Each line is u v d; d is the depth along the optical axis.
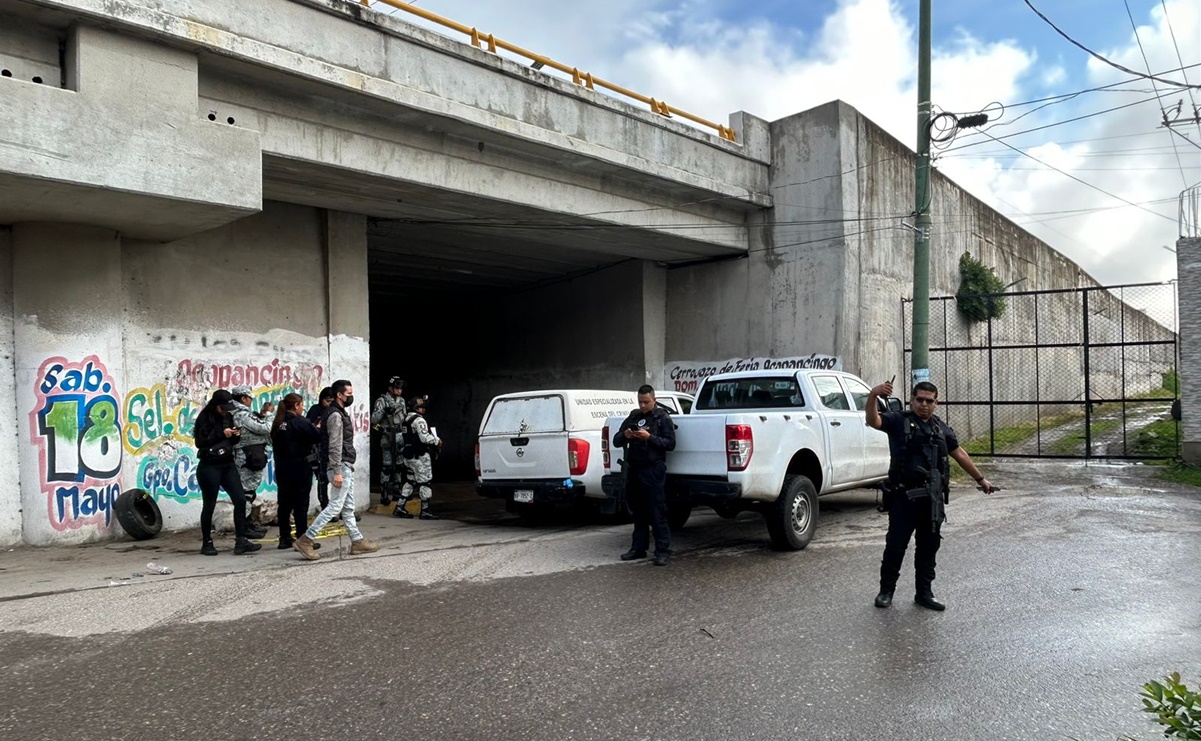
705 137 15.10
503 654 5.11
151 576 7.48
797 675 4.69
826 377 10.07
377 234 14.55
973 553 8.03
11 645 5.39
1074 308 28.00
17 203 8.28
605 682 4.61
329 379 11.95
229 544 9.34
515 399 10.61
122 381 9.75
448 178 11.33
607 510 8.30
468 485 17.48
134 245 10.07
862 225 16.08
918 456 6.09
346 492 8.45
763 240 16.59
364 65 9.97
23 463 9.07
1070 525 9.56
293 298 11.65
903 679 4.61
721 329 17.23
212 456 8.52
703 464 8.07
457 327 23.33
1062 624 5.65
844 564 7.67
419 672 4.80
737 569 7.50
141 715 4.20
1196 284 13.58
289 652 5.19
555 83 12.34
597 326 18.73
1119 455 16.14
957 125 13.00
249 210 8.82
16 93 7.27
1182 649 5.11
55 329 9.10
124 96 8.01
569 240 15.34
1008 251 23.77
